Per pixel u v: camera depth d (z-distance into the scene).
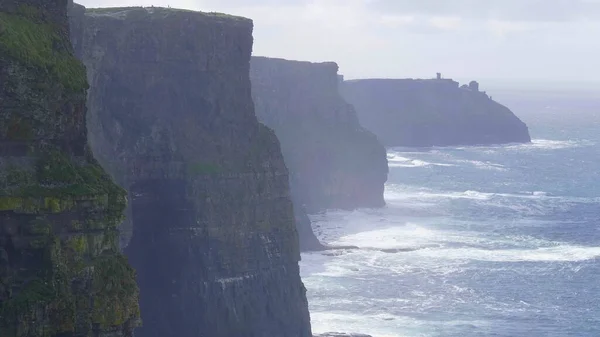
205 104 130.25
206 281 124.69
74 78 59.62
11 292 55.22
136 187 125.62
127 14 127.50
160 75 128.38
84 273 57.62
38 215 56.44
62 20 61.78
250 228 128.38
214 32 131.12
